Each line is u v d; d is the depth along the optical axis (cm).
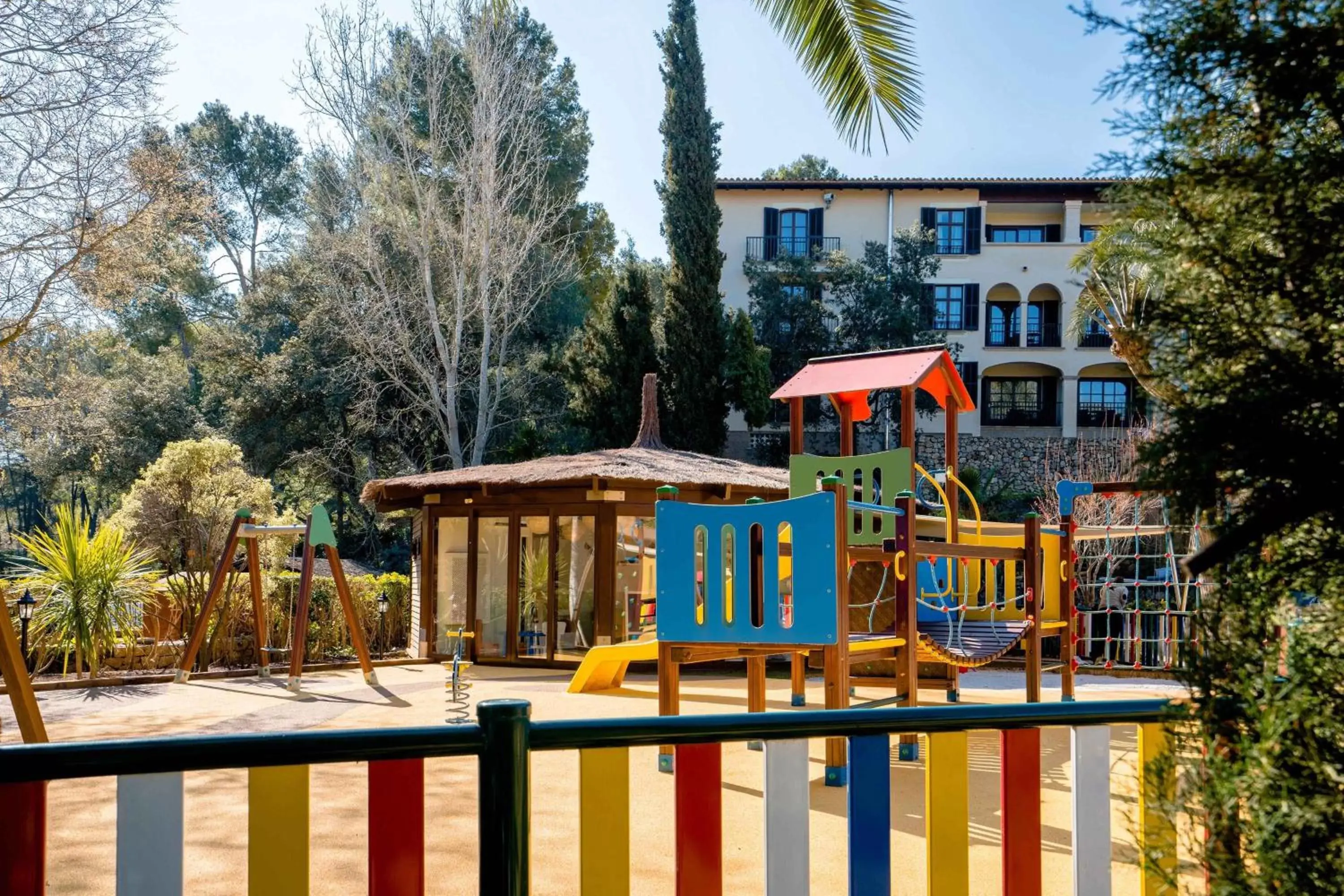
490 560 1373
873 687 998
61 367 1862
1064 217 3422
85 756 186
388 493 1439
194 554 1373
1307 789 172
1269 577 179
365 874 409
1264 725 175
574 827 491
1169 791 197
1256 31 179
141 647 1217
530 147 2975
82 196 1338
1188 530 188
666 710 639
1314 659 173
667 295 2569
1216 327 184
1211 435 174
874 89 834
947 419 903
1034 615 775
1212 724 185
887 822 226
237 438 3036
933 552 687
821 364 889
